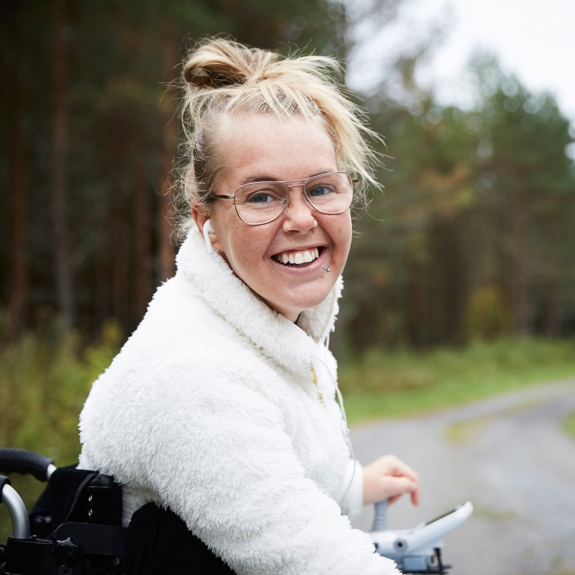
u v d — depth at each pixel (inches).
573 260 1518.2
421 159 737.0
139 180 623.2
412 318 1497.3
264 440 34.4
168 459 34.4
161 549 37.4
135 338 38.6
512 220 1477.6
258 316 39.9
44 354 217.2
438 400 772.6
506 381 1023.0
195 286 41.3
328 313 49.2
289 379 41.6
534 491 251.0
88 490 38.1
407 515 206.2
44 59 518.3
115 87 472.7
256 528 32.9
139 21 452.1
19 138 506.9
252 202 39.8
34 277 649.6
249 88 41.4
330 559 32.8
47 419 178.7
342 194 41.9
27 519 42.1
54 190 492.1
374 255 744.3
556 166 1375.5
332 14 494.6
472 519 205.8
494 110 1342.3
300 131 40.2
